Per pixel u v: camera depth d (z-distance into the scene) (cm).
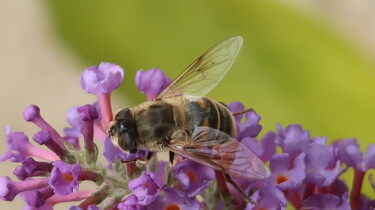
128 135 16
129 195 16
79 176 16
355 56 20
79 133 17
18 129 32
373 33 30
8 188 16
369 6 30
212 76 17
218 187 16
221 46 17
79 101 32
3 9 33
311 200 16
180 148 16
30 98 32
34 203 16
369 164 16
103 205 16
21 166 16
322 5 30
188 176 16
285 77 20
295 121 20
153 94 17
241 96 20
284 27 20
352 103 20
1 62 33
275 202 16
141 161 16
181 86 17
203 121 16
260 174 16
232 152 16
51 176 15
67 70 32
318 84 20
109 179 16
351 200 17
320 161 16
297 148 16
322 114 20
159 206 16
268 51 20
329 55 20
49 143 16
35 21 33
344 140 17
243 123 17
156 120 16
